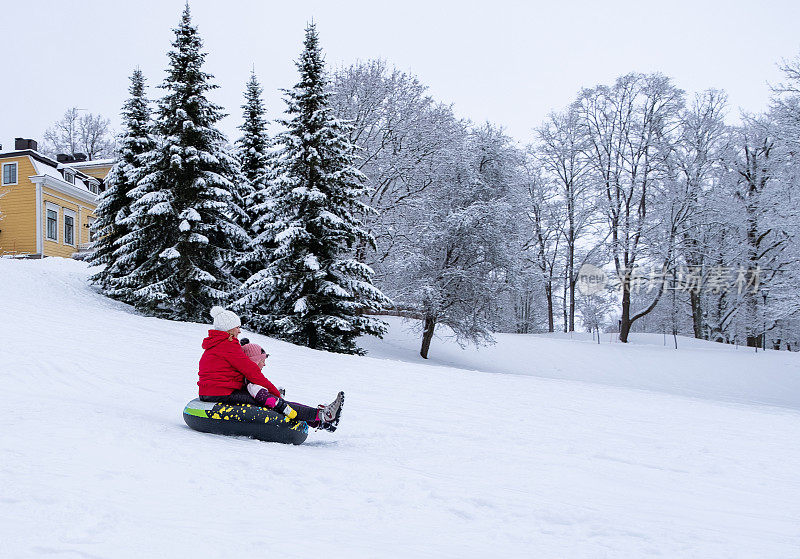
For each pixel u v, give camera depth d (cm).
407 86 3350
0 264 2545
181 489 372
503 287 3206
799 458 721
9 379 815
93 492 342
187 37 2189
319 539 302
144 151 2541
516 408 995
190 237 2050
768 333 4328
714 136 3706
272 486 401
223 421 586
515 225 3212
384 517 357
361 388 1087
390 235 3138
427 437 691
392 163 3234
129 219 2139
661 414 1078
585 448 690
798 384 2869
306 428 611
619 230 3659
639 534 361
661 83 3553
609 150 3712
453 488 450
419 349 3281
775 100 2842
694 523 408
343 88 3250
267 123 2725
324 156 2191
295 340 2206
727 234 3866
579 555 312
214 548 273
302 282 2117
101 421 549
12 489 332
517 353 3381
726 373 3038
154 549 266
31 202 3750
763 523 427
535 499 436
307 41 2209
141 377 937
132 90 2556
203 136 2195
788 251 3241
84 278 2659
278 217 2272
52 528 282
